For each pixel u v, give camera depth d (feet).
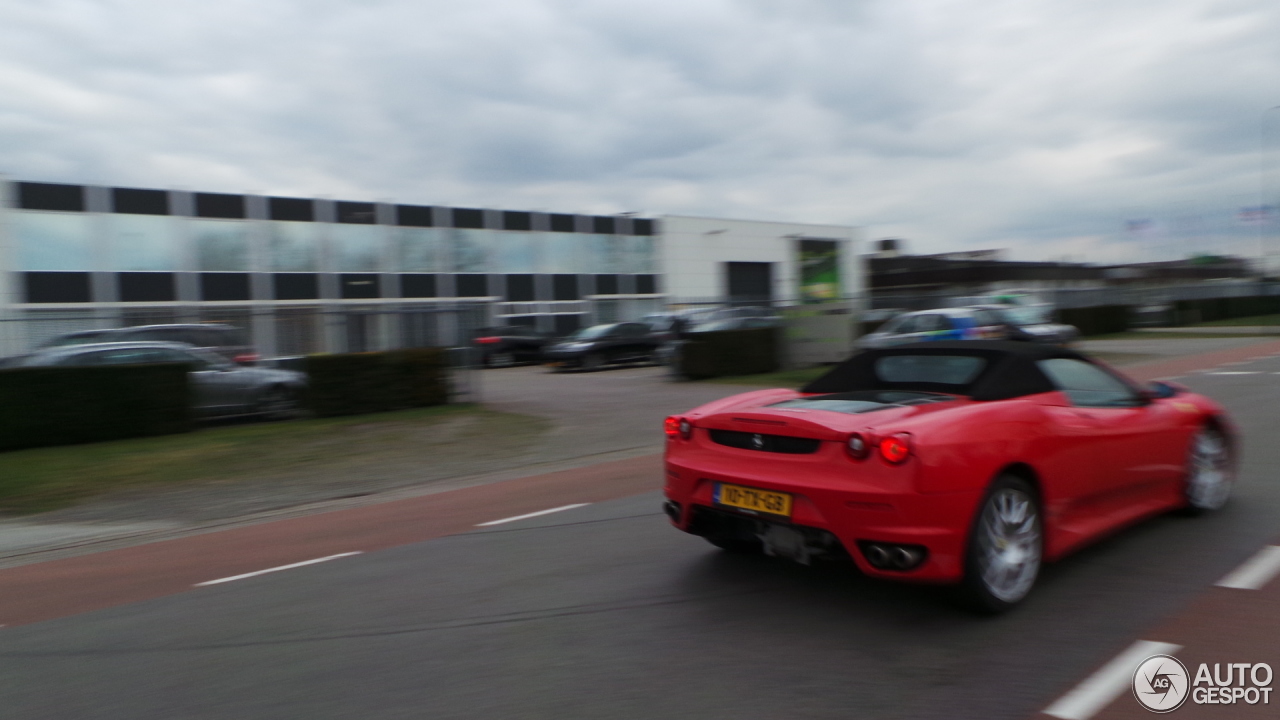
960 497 12.27
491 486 26.99
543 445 34.55
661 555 17.04
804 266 154.20
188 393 39.70
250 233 95.09
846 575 15.21
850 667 11.34
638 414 42.91
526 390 58.59
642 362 81.87
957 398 14.12
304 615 14.69
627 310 130.00
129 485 29.01
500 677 11.54
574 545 18.29
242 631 14.03
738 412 14.26
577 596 14.80
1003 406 13.58
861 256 162.40
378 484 28.35
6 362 39.34
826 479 12.66
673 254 137.28
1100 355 69.31
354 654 12.66
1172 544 16.33
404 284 108.68
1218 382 45.55
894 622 12.87
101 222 84.43
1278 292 145.18
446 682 11.46
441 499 25.29
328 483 28.68
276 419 43.19
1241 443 26.76
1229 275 196.34
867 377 15.98
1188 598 13.43
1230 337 92.22
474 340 49.88
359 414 44.29
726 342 62.59
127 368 38.01
